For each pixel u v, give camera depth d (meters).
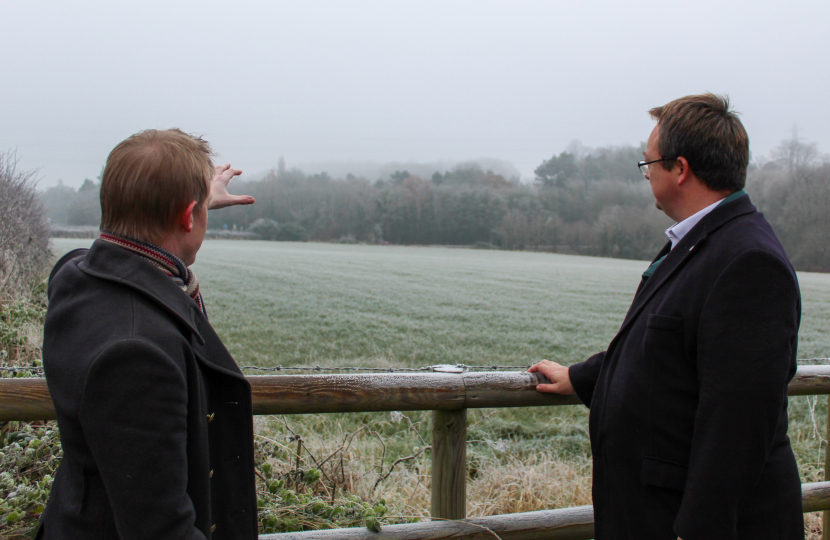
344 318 15.35
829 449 2.23
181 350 1.00
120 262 1.03
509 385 1.70
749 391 1.20
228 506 1.15
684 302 1.35
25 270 8.77
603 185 89.69
